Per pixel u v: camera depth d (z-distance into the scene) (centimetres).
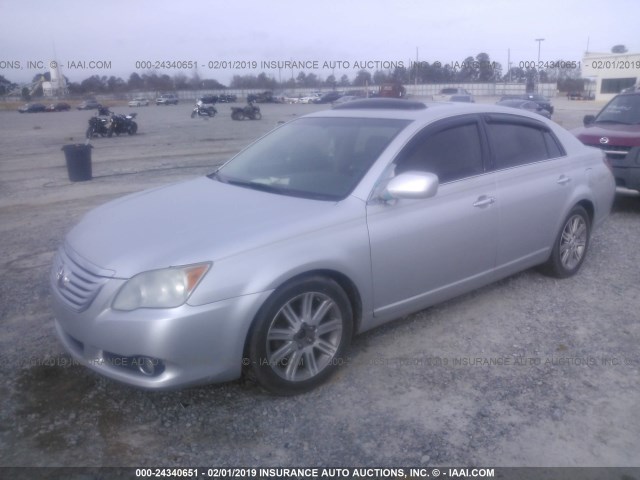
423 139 416
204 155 1711
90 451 305
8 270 584
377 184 384
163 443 312
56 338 426
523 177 475
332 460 299
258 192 406
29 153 1900
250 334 328
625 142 787
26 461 297
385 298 389
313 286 347
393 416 335
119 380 320
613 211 826
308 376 356
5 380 370
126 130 2523
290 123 504
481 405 344
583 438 314
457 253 424
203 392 358
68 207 930
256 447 309
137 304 311
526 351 407
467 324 449
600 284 530
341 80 6025
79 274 335
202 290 309
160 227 353
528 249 489
